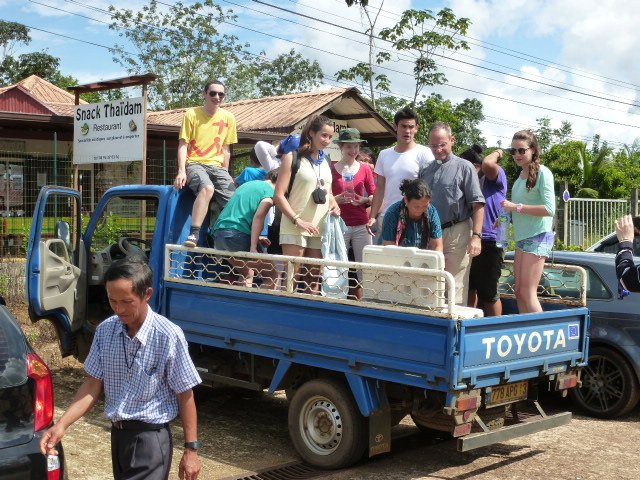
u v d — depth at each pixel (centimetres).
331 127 611
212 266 659
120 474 362
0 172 1703
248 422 685
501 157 698
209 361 655
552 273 747
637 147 3538
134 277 341
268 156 740
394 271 510
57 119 1559
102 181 1748
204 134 700
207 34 3703
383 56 2580
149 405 355
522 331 538
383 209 689
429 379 491
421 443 630
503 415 549
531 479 545
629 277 438
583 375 728
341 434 543
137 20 3628
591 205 1558
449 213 613
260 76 4116
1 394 365
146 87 1159
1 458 356
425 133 2480
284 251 621
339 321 539
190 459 360
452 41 2553
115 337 355
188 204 693
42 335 953
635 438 654
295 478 541
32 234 666
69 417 354
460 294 623
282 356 577
